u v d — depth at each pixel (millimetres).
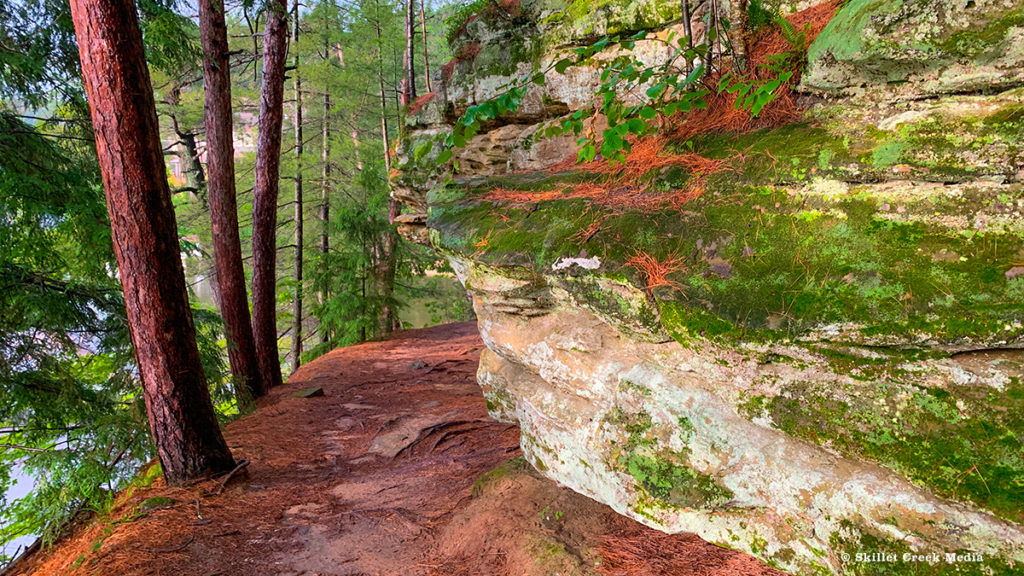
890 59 2053
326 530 4176
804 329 1935
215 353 7215
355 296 13797
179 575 3508
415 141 5117
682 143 2812
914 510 1735
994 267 1765
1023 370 1643
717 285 2211
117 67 4363
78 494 4559
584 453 2914
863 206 2098
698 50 2814
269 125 9641
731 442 2229
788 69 2514
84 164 6316
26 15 5617
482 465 5094
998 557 1591
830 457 2000
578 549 3217
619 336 2773
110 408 6012
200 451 5086
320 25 13492
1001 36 1820
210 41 7941
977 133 1909
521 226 2998
